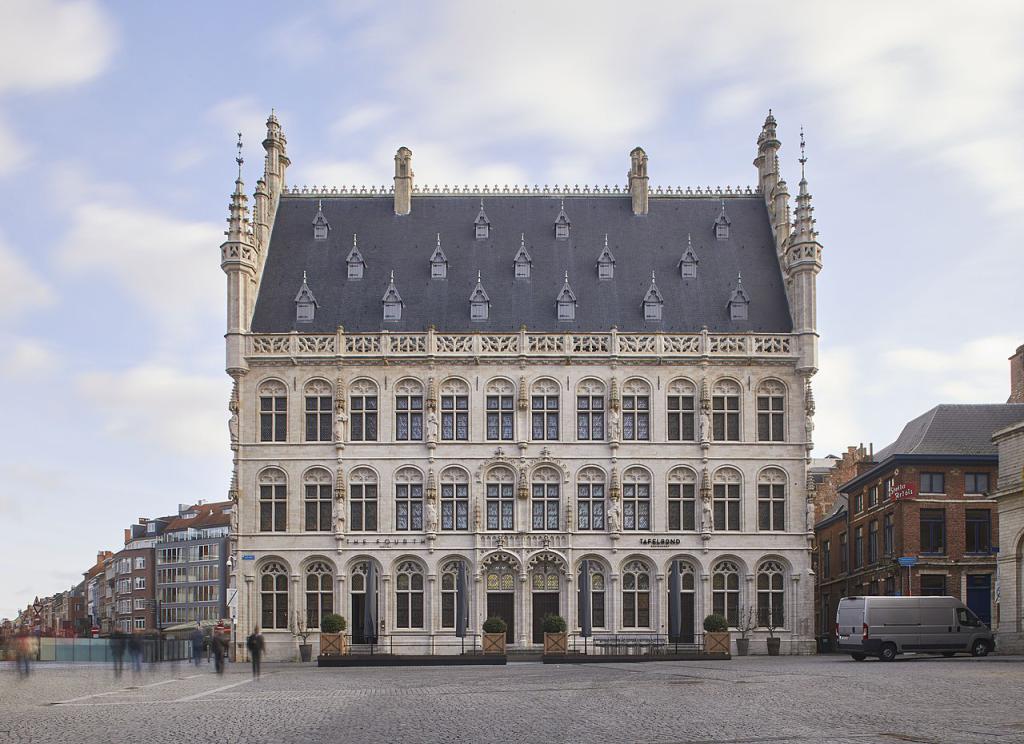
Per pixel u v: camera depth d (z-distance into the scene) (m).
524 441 63.41
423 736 21.22
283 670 49.72
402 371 64.19
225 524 144.12
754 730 21.14
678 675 38.50
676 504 63.59
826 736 20.12
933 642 49.12
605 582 62.94
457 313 66.56
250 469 63.53
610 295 67.50
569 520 62.91
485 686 34.16
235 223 64.81
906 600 49.19
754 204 72.44
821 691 29.20
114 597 163.50
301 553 62.75
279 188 71.81
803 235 64.94
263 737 21.41
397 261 68.88
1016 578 51.59
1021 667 39.31
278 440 63.91
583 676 39.00
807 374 64.44
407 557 62.75
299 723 23.78
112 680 41.09
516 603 62.62
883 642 48.66
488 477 63.59
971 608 62.22
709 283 68.25
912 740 19.41
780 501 63.78
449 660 51.50
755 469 63.81
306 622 62.62
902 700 26.25
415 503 63.41
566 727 22.23
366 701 29.03
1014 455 51.97
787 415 64.38
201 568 146.25
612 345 64.12
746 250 70.00
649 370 64.38
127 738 21.55
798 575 62.97
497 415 64.06
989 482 63.31
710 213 71.81
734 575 63.41
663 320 66.50
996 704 25.14
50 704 29.44
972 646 49.66
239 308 64.25
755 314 66.94
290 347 64.00
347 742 20.55
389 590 62.53
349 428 63.94
